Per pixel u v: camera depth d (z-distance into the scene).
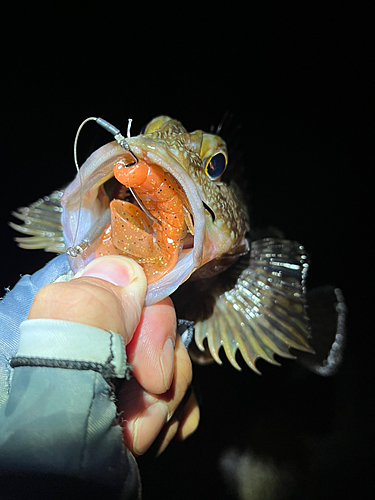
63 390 0.12
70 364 0.12
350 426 0.27
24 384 0.13
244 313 0.26
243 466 0.26
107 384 0.13
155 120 0.21
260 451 0.26
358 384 0.30
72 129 0.50
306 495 0.25
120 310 0.13
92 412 0.13
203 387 0.29
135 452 0.17
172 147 0.18
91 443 0.13
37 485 0.12
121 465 0.14
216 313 0.26
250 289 0.27
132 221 0.16
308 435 0.27
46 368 0.12
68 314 0.12
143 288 0.15
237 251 0.24
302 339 0.26
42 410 0.12
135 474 0.14
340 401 0.29
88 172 0.16
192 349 0.27
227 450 0.26
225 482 0.25
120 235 0.16
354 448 0.26
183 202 0.17
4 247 0.38
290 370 0.30
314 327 0.27
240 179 0.32
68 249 0.16
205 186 0.20
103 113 0.52
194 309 0.26
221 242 0.20
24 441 0.12
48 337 0.12
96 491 0.13
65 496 0.12
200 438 0.27
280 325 0.26
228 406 0.28
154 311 0.16
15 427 0.12
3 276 0.36
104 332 0.12
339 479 0.25
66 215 0.17
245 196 0.32
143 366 0.16
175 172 0.15
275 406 0.28
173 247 0.16
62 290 0.13
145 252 0.16
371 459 0.26
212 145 0.20
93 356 0.12
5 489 0.12
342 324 0.28
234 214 0.22
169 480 0.25
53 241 0.26
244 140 0.52
